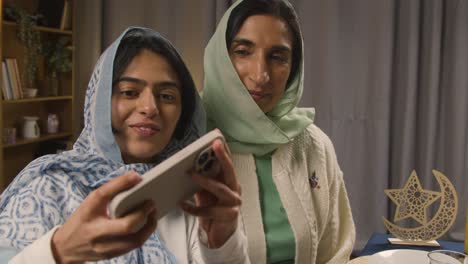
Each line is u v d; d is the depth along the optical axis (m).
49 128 3.43
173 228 0.94
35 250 0.59
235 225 0.81
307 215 1.14
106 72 0.86
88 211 0.55
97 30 3.57
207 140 0.61
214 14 3.26
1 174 2.84
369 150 3.17
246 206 1.08
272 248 1.07
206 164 0.64
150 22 3.54
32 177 0.83
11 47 3.15
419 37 3.04
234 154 1.12
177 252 0.91
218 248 0.81
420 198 1.73
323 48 3.14
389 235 1.74
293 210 1.12
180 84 0.93
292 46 1.15
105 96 0.86
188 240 0.94
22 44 3.08
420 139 3.12
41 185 0.81
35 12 3.40
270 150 1.14
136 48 0.87
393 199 1.78
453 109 3.04
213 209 0.71
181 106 0.96
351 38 3.12
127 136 0.88
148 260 0.86
